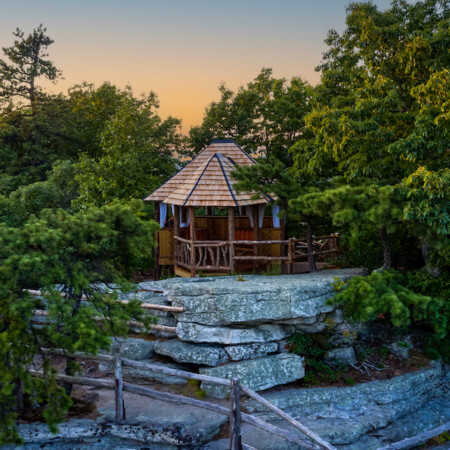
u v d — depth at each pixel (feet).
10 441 25.25
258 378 34.32
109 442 27.73
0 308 26.13
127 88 87.81
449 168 41.75
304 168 58.39
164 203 55.31
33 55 117.08
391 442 31.17
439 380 39.14
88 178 69.21
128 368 35.96
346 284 39.65
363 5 52.70
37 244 26.04
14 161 102.37
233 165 54.49
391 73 51.31
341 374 37.29
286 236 68.39
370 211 38.42
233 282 41.47
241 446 26.43
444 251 39.37
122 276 30.45
